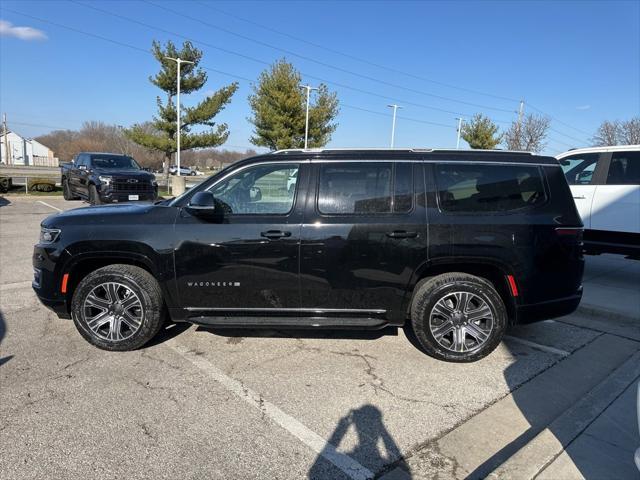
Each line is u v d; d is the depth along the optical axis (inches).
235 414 129.6
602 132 1632.6
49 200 732.0
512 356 173.2
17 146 3831.2
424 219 158.7
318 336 187.6
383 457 112.8
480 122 1583.4
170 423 124.4
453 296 162.7
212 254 159.6
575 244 163.3
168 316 181.3
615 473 104.7
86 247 162.4
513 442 120.3
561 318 217.2
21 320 199.0
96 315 168.6
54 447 112.9
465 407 136.6
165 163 1283.2
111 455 110.6
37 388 141.1
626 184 267.0
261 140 1307.8
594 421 127.0
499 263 158.9
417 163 163.5
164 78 1213.1
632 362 168.2
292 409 133.2
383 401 138.7
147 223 162.4
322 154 164.2
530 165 165.9
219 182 164.4
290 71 1272.1
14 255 326.6
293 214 160.1
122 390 141.1
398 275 159.6
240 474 105.3
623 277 296.7
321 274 159.6
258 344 178.5
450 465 110.4
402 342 183.3
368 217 159.2
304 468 108.0
